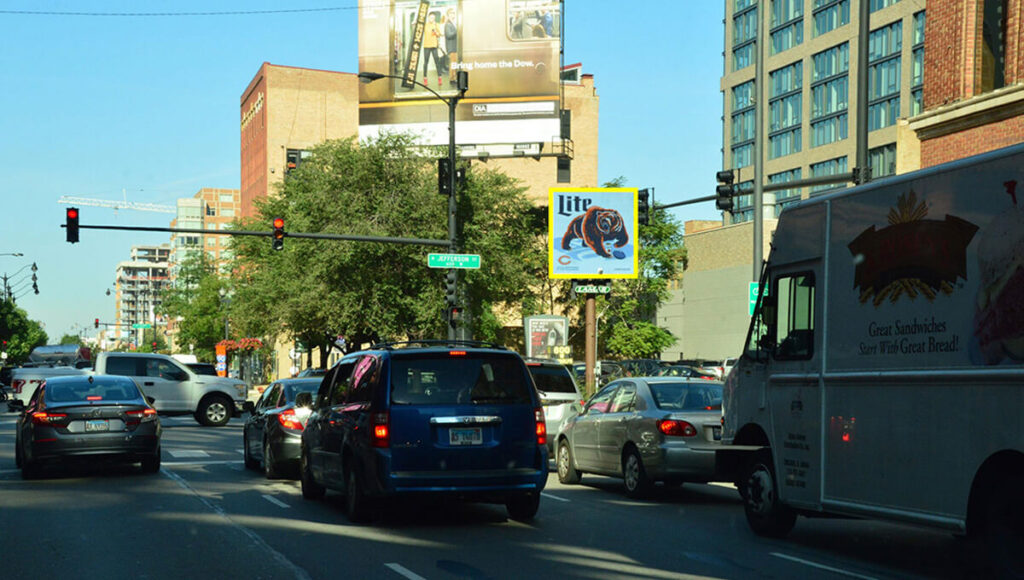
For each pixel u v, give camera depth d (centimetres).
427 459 1138
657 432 1379
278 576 868
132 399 1759
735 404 1141
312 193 4672
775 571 897
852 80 7494
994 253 780
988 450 777
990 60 2283
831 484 967
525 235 5659
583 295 6794
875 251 920
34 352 6594
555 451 1775
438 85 5872
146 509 1322
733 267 6800
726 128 9038
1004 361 767
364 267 4588
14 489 1558
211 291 8988
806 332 1022
